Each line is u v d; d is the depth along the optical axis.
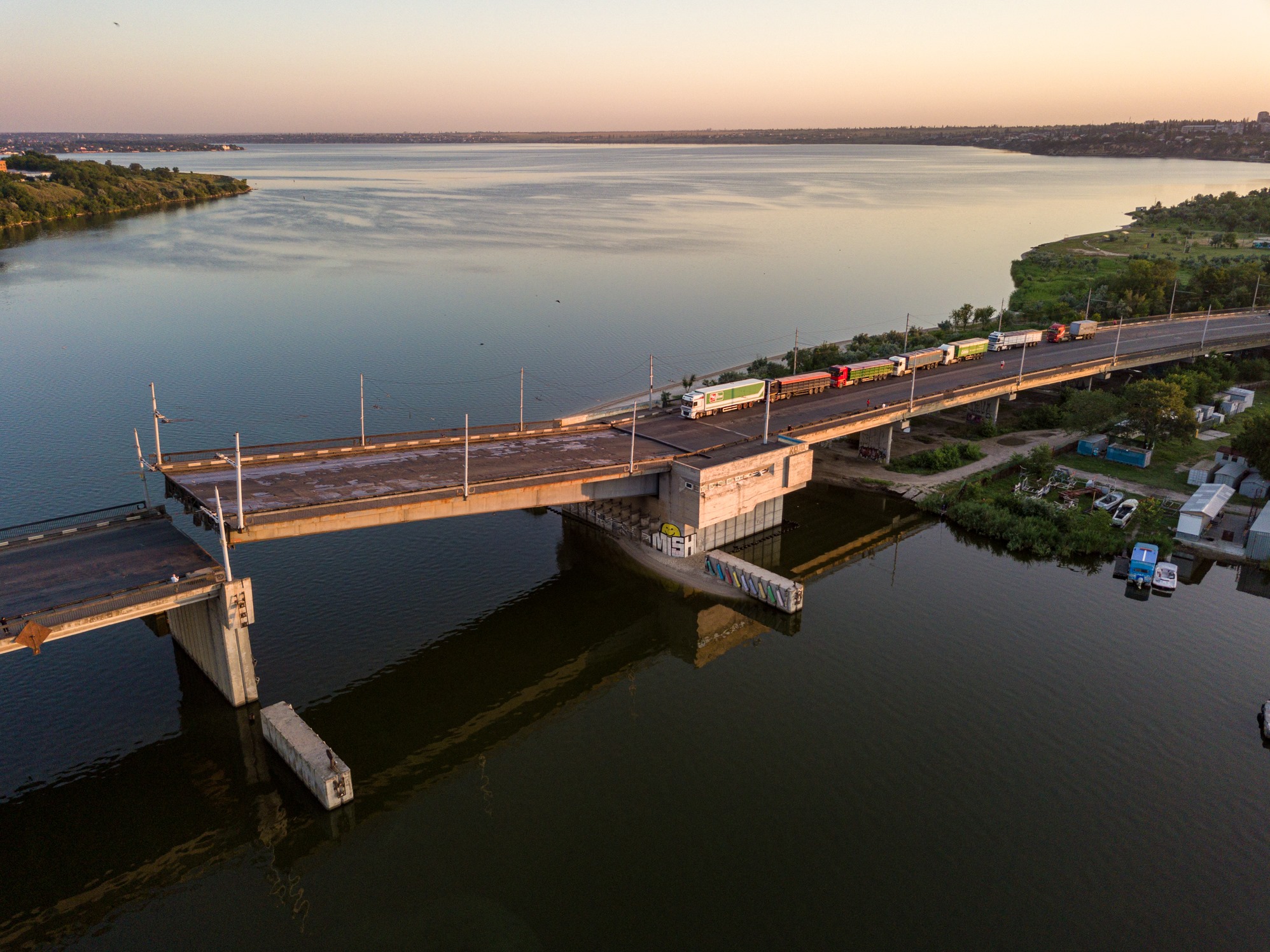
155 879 61.03
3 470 129.38
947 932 55.75
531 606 97.00
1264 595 97.81
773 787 69.31
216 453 93.25
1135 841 62.97
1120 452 134.38
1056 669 83.94
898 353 181.88
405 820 66.44
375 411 159.62
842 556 110.19
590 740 75.94
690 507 101.94
